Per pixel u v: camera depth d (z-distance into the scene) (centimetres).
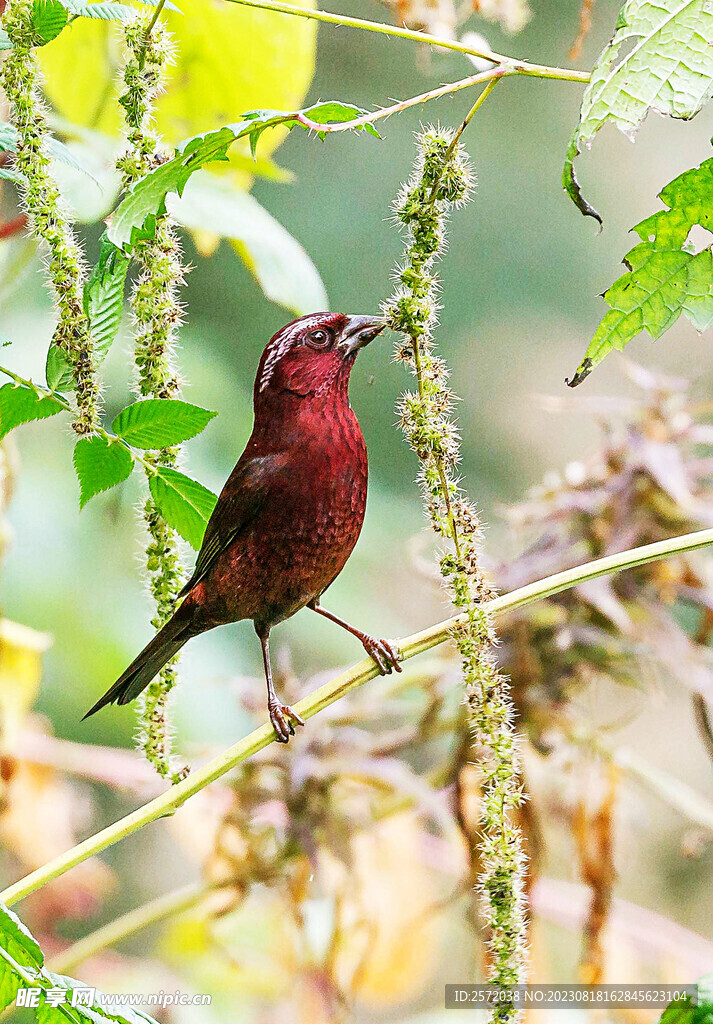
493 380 716
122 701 459
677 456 471
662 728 504
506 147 707
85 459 453
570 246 725
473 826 469
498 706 451
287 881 468
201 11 466
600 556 471
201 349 539
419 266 451
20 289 483
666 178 727
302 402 459
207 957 479
